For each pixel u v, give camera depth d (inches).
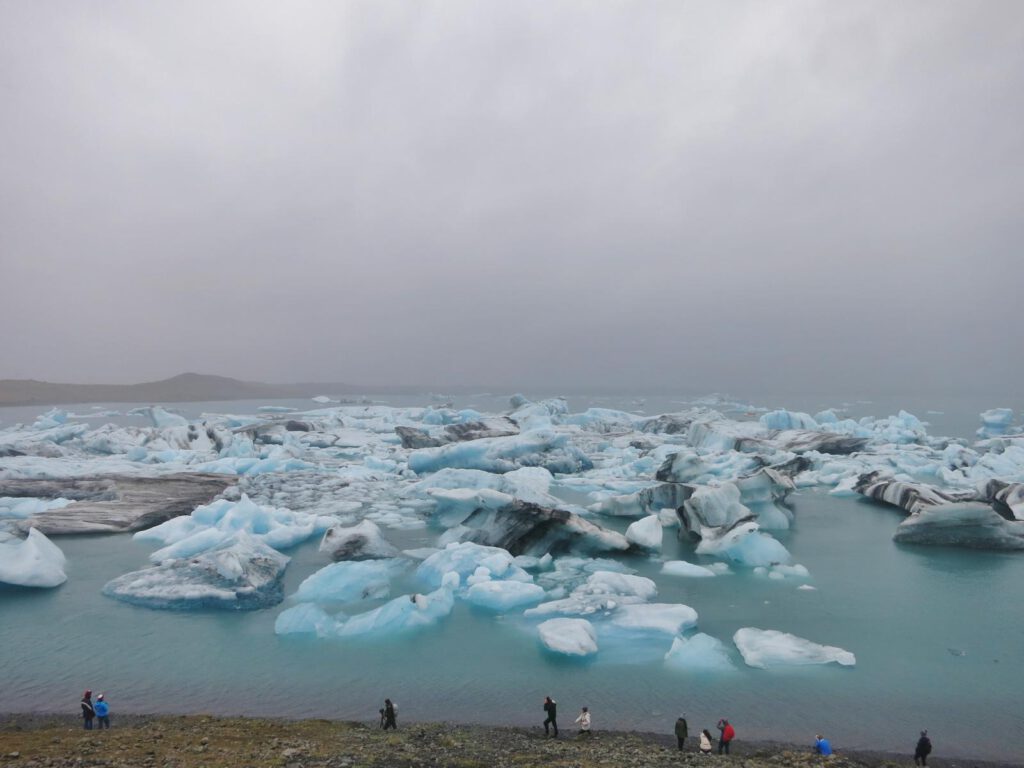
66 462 2118.6
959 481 1876.2
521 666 781.9
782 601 1007.0
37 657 803.4
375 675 758.5
